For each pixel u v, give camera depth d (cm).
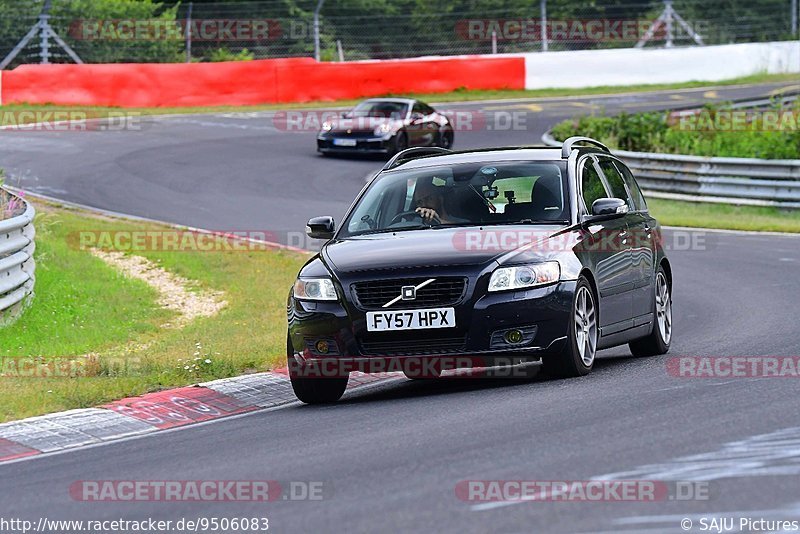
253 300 5231
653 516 1708
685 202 8881
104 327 4641
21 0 14312
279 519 1816
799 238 7131
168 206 7962
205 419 2975
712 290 5366
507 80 15038
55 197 8106
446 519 1733
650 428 2334
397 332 2972
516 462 2091
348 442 2416
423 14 17075
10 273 4466
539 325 2972
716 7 17812
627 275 3469
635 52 15725
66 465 2428
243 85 13562
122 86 13112
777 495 1795
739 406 2542
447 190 3366
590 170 3522
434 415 2664
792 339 3806
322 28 16412
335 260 3120
